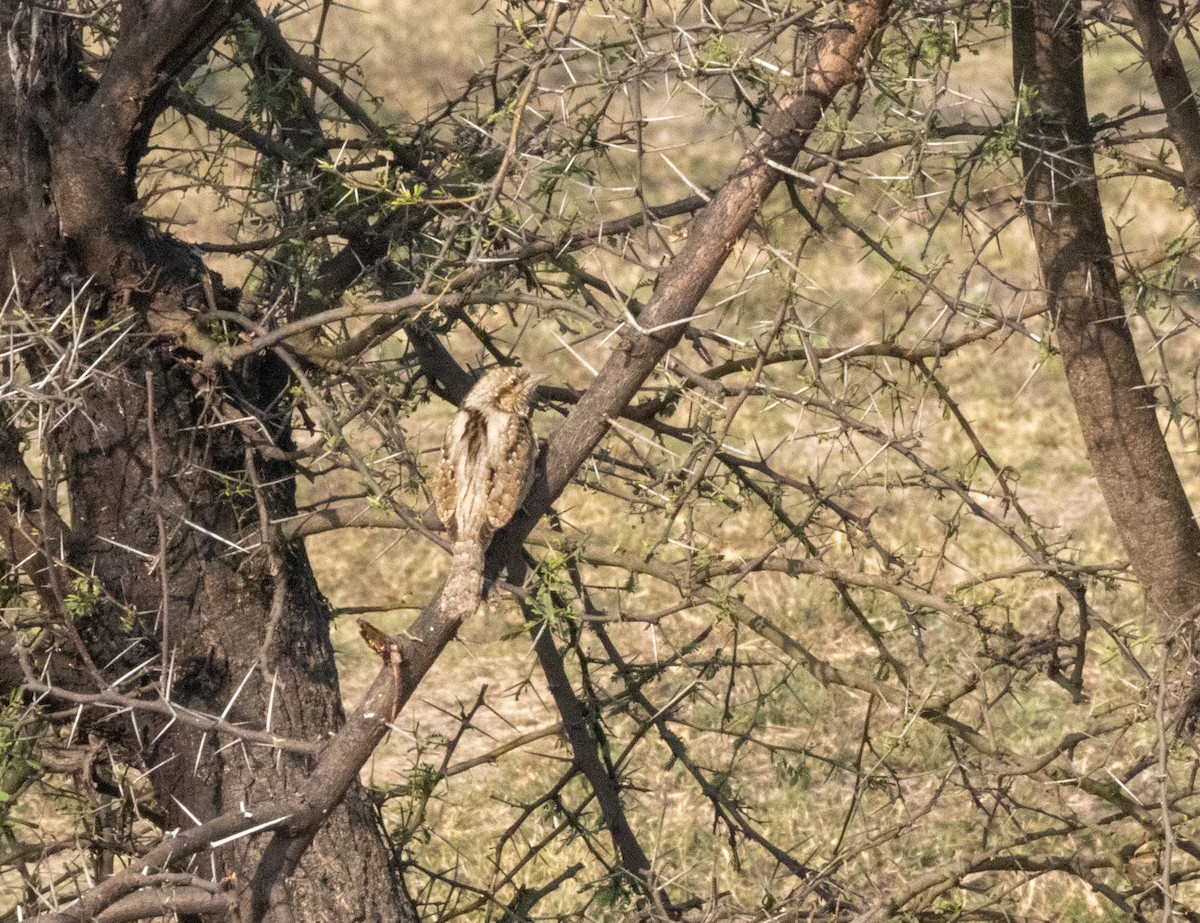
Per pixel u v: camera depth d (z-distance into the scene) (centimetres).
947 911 904
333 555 2497
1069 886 1477
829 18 693
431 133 996
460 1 2405
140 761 877
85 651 713
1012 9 930
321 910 828
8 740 761
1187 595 982
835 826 1628
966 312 831
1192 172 892
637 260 748
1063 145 927
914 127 741
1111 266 959
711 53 661
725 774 1120
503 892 1573
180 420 838
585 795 1770
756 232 741
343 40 2403
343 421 827
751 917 907
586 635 2078
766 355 736
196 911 632
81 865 835
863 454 2434
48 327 772
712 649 2030
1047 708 1806
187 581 840
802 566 855
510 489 713
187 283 852
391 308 743
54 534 807
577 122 842
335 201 945
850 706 1889
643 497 887
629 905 1060
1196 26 892
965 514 2373
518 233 775
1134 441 970
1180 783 1402
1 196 788
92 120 796
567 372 2483
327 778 682
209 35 791
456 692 2145
